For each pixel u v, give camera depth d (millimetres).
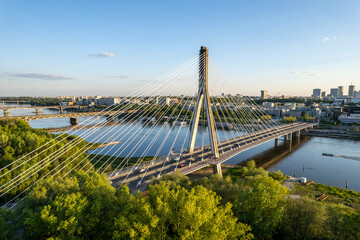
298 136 166250
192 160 78812
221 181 53219
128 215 28672
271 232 33875
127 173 64000
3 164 52281
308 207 36000
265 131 147875
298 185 70250
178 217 27953
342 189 68312
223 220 28641
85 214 28969
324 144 144750
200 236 24328
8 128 94938
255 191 34281
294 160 106062
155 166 72312
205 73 83188
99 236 29109
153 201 30781
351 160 106000
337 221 33219
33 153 58188
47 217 25578
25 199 33156
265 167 95000
